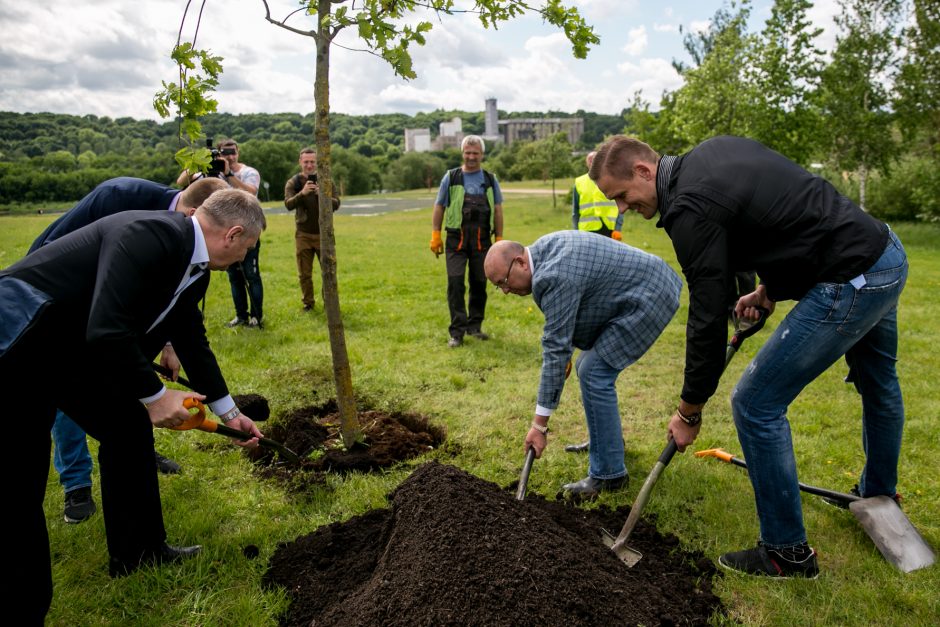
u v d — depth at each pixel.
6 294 2.11
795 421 4.61
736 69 17.61
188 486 3.62
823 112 18.83
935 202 17.56
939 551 3.02
